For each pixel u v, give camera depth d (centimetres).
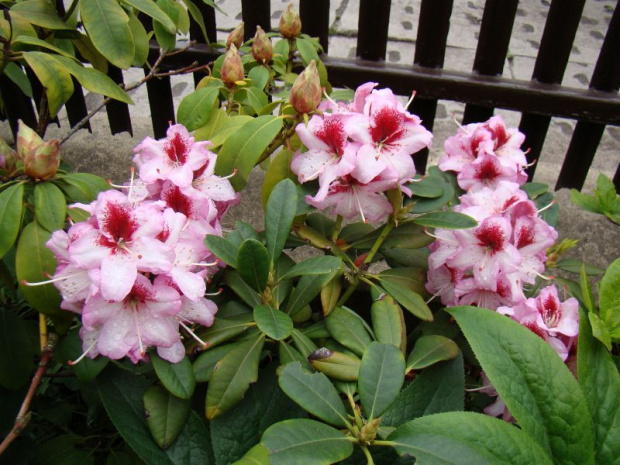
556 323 51
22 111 98
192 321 46
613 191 65
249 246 46
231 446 46
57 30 67
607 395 42
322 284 52
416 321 67
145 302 42
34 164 47
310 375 43
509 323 42
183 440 46
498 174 59
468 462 36
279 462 37
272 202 51
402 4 196
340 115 50
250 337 49
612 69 84
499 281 53
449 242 55
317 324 54
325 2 85
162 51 73
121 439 57
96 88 59
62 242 42
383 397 43
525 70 162
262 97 66
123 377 48
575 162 91
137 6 63
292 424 40
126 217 41
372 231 60
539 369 40
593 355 44
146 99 139
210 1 82
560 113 86
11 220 46
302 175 52
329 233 63
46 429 61
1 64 61
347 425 42
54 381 65
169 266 41
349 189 53
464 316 42
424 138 51
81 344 48
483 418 37
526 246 53
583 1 80
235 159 55
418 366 47
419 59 88
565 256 83
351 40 169
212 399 45
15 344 52
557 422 39
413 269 59
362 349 49
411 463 46
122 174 94
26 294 46
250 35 89
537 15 196
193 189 50
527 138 92
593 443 39
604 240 86
